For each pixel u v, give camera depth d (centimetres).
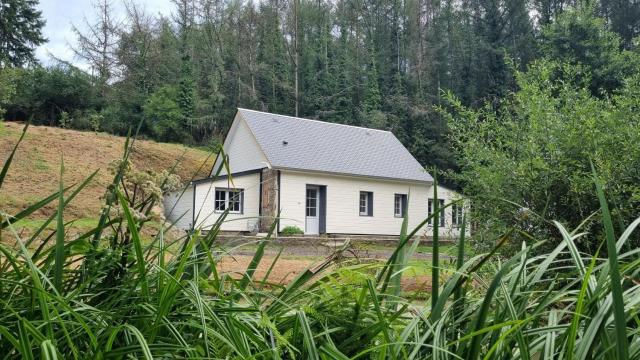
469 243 496
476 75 4747
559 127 484
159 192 181
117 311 148
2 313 147
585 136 454
